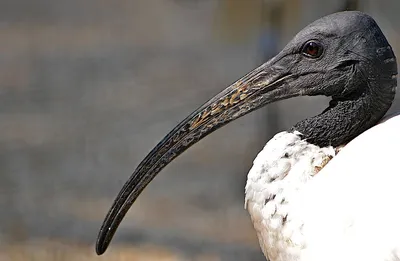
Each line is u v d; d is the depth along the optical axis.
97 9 33.16
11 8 32.62
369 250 5.88
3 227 13.75
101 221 14.20
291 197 6.28
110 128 19.47
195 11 29.53
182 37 28.44
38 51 26.86
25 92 22.48
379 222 5.88
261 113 15.44
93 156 17.53
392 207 5.88
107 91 22.64
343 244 5.98
